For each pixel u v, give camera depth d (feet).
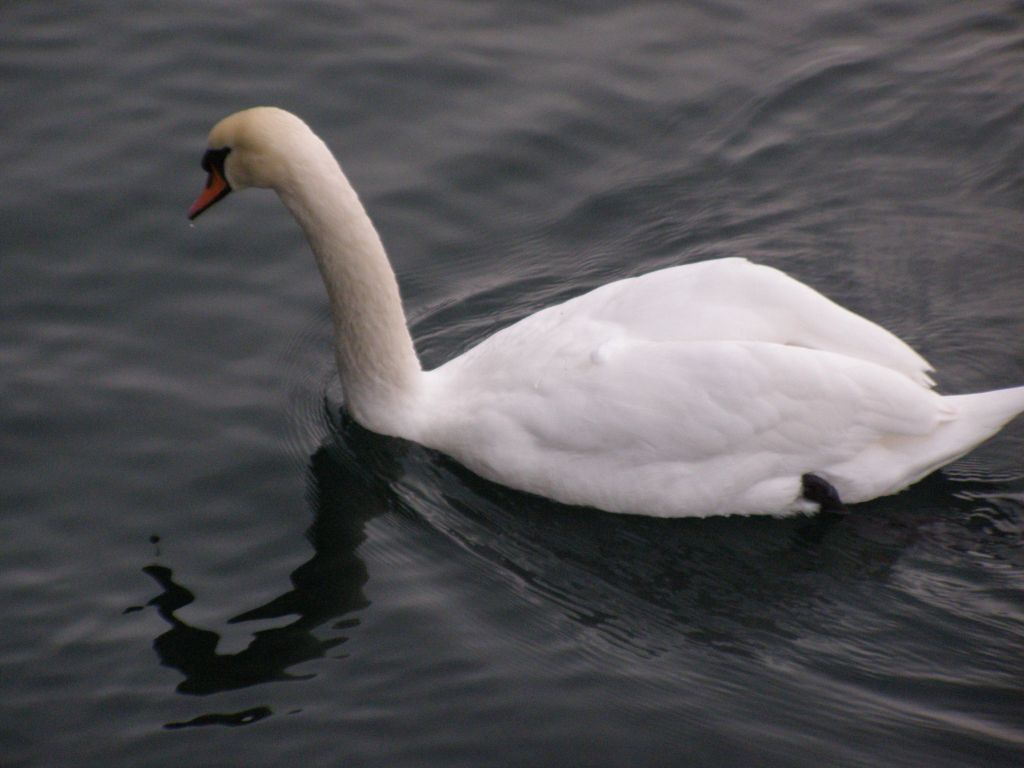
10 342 51.93
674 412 43.42
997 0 71.20
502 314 55.52
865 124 64.64
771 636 41.52
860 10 71.10
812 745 37.88
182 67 64.54
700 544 44.73
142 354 52.01
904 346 44.68
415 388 48.11
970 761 37.45
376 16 68.64
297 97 63.26
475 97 64.44
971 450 48.44
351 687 39.27
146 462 47.55
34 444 47.91
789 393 43.14
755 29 69.67
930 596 42.86
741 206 60.54
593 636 41.39
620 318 45.42
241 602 42.27
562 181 61.21
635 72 66.44
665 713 38.73
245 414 49.80
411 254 57.77
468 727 38.06
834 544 44.65
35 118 61.52
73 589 42.55
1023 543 44.75
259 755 37.11
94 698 38.91
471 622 41.73
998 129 64.28
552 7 70.28
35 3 67.87
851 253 58.39
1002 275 57.26
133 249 56.34
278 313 54.44
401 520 45.70
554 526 45.42
